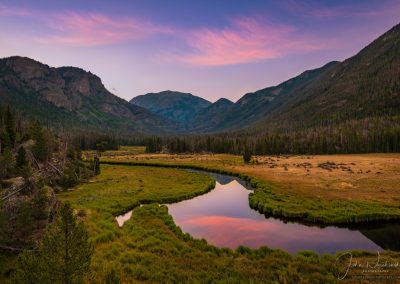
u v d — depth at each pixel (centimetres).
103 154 18138
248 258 2597
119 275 2177
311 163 10600
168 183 7075
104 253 2603
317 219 3919
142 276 2178
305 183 6291
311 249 2969
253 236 3394
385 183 5925
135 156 16288
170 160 13062
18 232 2569
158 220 3844
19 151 5481
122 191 5931
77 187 6506
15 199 2964
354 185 5819
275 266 2386
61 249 1588
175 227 3491
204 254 2677
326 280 2138
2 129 8694
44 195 3059
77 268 1568
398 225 3709
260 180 6981
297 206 4441
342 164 9862
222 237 3378
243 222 4000
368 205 4312
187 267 2377
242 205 5047
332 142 17788
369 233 3444
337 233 3459
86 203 4816
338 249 2958
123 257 2502
